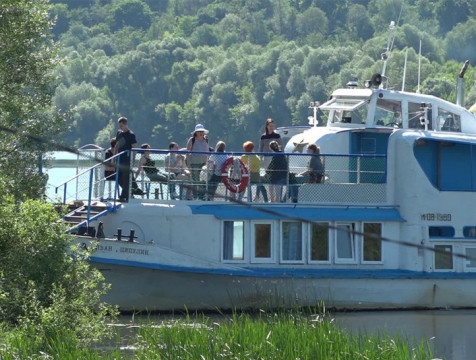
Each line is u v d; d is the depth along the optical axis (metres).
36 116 65.56
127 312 68.06
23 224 57.47
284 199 71.25
